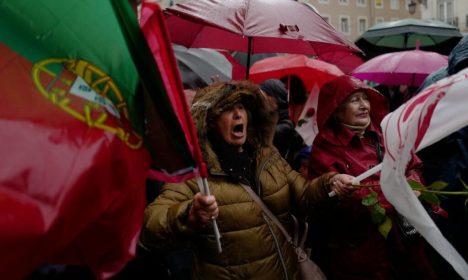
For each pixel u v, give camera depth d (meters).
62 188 1.08
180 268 2.65
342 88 2.62
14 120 1.09
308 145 3.54
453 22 33.06
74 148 1.14
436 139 1.53
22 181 1.03
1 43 1.14
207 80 4.14
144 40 1.26
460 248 2.85
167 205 1.94
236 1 2.86
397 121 1.58
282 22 2.77
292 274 2.18
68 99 1.18
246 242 2.06
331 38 2.89
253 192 2.13
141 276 2.50
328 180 2.23
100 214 1.19
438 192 1.96
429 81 3.25
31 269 1.03
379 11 35.56
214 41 3.70
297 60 4.64
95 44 1.26
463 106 1.50
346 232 2.61
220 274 2.05
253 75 4.77
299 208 2.34
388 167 1.61
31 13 1.19
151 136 1.43
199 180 1.62
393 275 2.60
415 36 7.33
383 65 4.97
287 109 3.98
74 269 1.81
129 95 1.32
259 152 2.30
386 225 2.20
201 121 2.09
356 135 2.65
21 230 0.99
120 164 1.25
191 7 2.88
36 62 1.17
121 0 1.23
